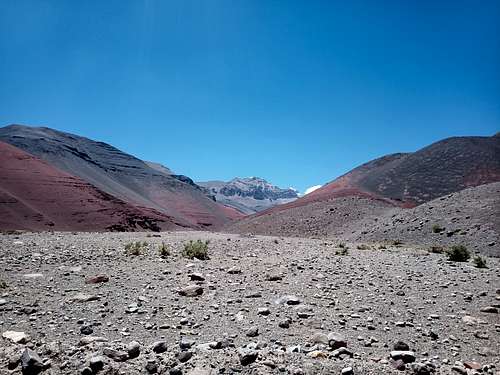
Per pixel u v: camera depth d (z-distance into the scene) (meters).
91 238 30.89
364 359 6.43
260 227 70.81
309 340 7.27
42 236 32.19
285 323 8.06
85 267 14.60
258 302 9.95
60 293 10.68
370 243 35.47
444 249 26.72
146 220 99.75
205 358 6.16
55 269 14.14
